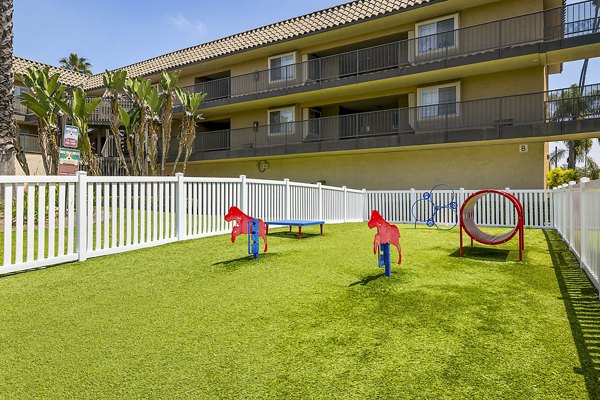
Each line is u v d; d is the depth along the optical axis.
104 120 22.89
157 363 2.72
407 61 17.72
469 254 6.43
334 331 3.21
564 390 2.27
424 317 3.48
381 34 18.19
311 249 6.68
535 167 14.77
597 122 12.41
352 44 19.22
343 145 17.48
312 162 20.22
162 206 7.11
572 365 2.56
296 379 2.48
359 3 19.14
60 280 4.77
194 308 3.80
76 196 5.81
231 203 8.61
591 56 13.83
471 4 15.50
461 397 2.23
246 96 20.47
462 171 16.19
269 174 21.64
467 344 2.91
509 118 14.73
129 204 6.47
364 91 18.41
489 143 15.05
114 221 6.25
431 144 15.37
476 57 14.44
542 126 13.27
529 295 4.10
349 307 3.77
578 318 3.41
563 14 13.26
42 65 25.88
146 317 3.58
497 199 11.77
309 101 20.27
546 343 2.90
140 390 2.38
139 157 15.30
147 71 25.28
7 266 4.90
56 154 11.40
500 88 15.40
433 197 12.92
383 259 5.25
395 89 17.91
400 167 17.69
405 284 4.52
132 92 14.88
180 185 7.40
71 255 5.67
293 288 4.39
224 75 24.69
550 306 3.74
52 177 5.39
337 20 18.58
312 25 19.50
